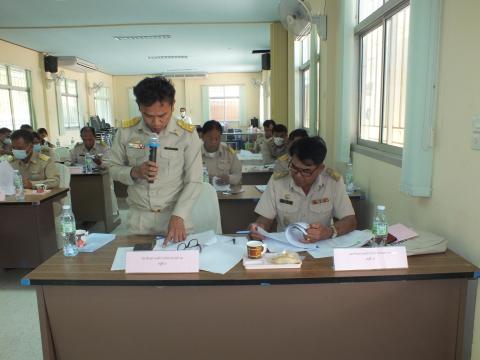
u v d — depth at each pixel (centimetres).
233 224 327
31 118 901
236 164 354
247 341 148
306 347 149
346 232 184
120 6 567
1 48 784
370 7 319
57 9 576
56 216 354
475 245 155
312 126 457
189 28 715
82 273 145
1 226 305
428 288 144
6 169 312
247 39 829
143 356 150
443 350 150
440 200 182
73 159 543
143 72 1441
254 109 1524
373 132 321
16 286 310
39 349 224
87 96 1273
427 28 178
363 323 146
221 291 143
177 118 185
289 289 143
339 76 356
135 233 190
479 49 151
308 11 384
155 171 162
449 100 172
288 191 206
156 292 143
